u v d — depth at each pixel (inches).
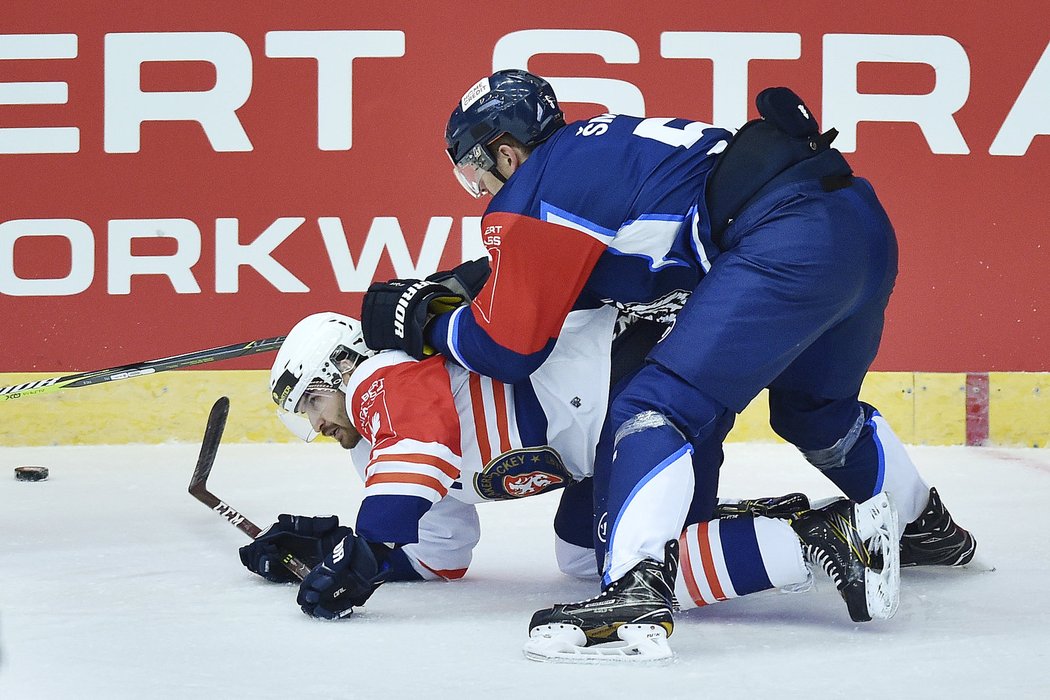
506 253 376.5
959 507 582.6
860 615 352.2
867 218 372.2
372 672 323.9
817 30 805.9
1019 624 372.8
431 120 810.2
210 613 392.2
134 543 511.8
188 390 808.9
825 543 353.4
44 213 808.3
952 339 819.4
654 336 404.8
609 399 394.6
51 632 367.9
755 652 342.0
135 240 810.2
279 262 813.9
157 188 808.3
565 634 334.3
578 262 375.2
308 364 415.8
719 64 807.7
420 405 382.9
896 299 818.8
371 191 812.0
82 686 311.7
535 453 402.6
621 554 338.0
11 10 800.3
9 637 361.7
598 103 811.4
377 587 392.8
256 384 808.3
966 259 816.3
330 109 807.7
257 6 803.4
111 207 808.3
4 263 808.3
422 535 438.3
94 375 521.0
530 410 399.9
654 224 376.8
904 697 299.3
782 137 369.7
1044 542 499.8
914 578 439.2
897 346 820.6
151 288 811.4
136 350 813.9
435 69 807.7
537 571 462.9
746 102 810.2
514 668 327.6
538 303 375.9
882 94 808.9
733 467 710.5
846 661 332.2
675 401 351.9
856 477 428.5
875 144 811.4
